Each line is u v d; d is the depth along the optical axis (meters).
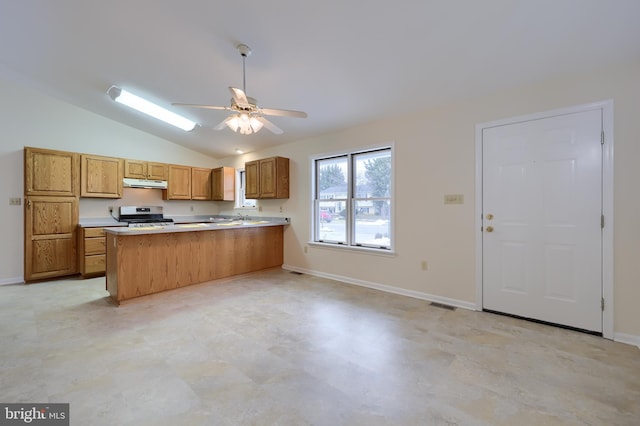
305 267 4.77
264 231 4.82
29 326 2.62
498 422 1.49
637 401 1.64
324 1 2.12
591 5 1.88
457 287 3.20
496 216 2.95
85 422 1.46
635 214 2.31
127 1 2.37
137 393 1.70
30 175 4.05
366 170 4.10
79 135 4.75
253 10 2.27
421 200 3.45
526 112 2.77
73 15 2.62
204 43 2.75
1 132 4.06
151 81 3.54
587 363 2.03
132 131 5.34
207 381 1.82
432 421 1.49
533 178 2.74
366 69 2.85
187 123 4.53
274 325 2.69
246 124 2.75
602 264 2.44
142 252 3.38
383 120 3.79
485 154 3.00
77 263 4.45
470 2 1.97
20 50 3.22
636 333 2.32
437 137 3.32
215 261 4.13
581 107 2.51
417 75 2.83
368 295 3.60
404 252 3.61
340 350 2.22
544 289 2.71
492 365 2.01
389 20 2.21
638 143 2.29
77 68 3.51
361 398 1.67
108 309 3.08
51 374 1.87
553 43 2.23
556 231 2.64
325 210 4.61
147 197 5.68
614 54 2.26
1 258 4.05
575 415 1.53
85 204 4.91
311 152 4.68
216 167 6.65
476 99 3.05
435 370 1.95
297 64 2.89
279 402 1.63
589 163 2.48
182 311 3.03
